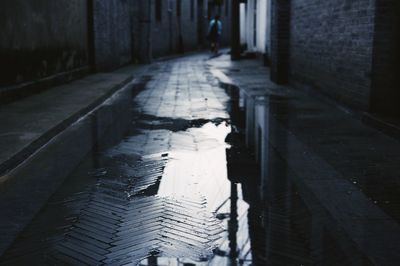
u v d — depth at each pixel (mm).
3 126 6367
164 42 25984
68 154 5613
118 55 18156
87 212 3854
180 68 18625
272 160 5371
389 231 3479
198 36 36188
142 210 3902
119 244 3271
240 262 3004
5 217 3752
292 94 10680
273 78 13070
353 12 7809
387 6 6980
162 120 7781
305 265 2967
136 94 11039
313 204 4020
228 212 3855
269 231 3469
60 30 11398
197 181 4664
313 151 5723
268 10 18359
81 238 3363
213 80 14086
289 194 4273
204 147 6004
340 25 8430
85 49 13883
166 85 12883
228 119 7844
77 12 12938
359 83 7625
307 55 10602
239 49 22922
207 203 4066
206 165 5215
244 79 13961
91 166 5152
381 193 4285
